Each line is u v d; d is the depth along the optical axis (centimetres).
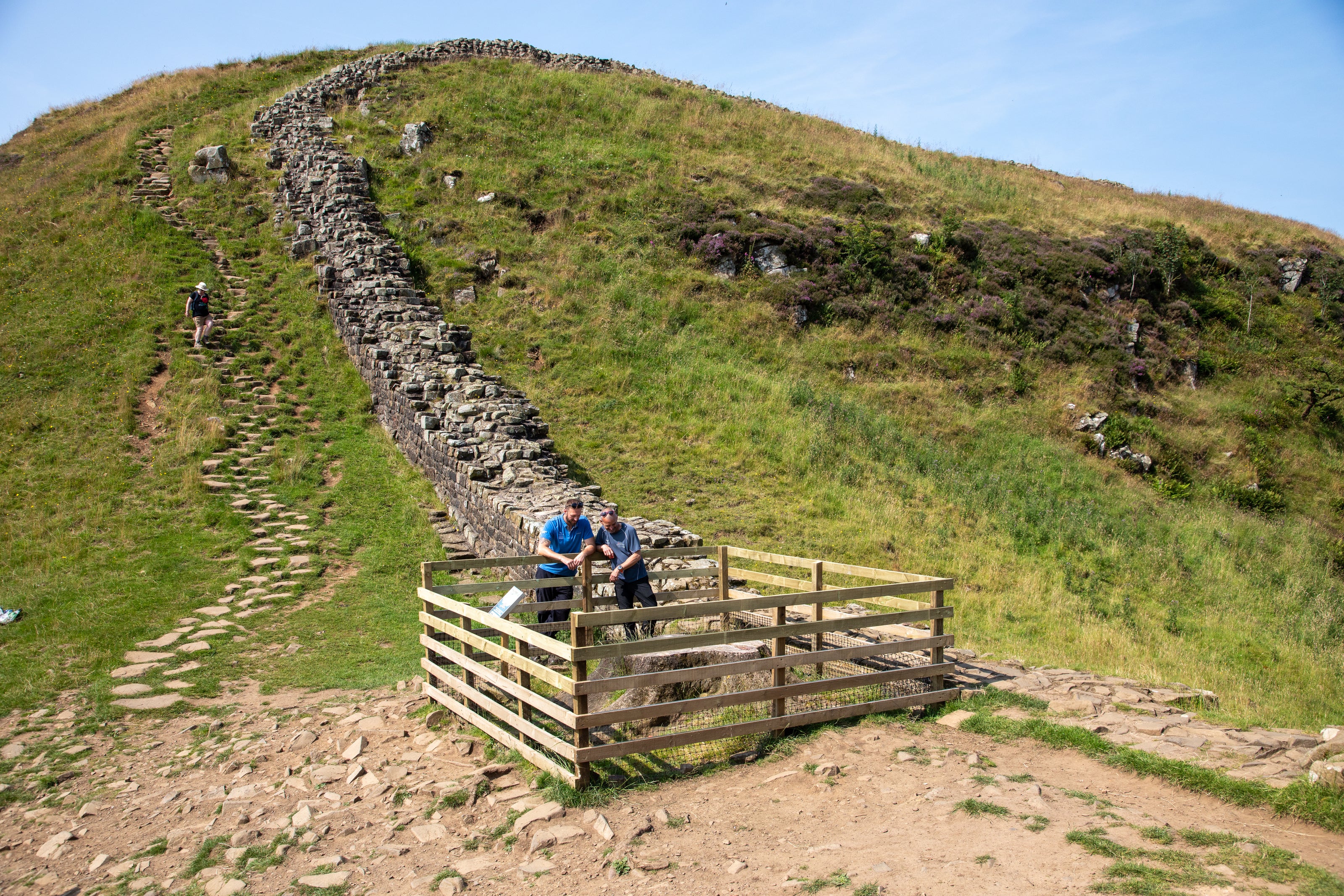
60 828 524
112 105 3262
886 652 624
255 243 2123
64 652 852
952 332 2373
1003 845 400
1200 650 1070
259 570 1095
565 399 1712
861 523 1373
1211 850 390
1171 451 2120
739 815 462
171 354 1683
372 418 1597
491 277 2089
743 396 1791
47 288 1866
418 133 2612
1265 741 549
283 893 415
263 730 665
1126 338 2548
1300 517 2020
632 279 2173
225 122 2791
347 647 884
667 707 516
